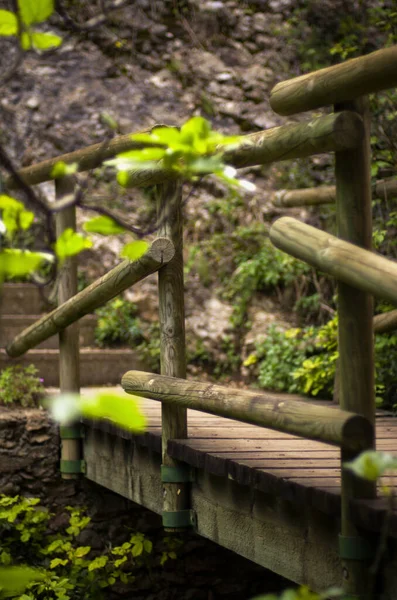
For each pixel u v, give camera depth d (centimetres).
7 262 126
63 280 579
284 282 823
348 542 279
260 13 1016
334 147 280
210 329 812
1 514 562
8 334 770
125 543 563
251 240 851
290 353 738
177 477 417
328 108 841
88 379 755
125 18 991
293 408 294
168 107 953
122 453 506
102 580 573
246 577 631
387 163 620
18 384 653
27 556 582
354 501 276
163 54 993
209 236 867
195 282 844
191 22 1008
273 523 342
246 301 821
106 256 854
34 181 604
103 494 612
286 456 375
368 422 266
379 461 153
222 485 386
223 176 141
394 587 267
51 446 608
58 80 960
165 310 427
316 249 277
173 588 619
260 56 988
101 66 979
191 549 621
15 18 128
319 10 931
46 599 496
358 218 282
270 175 892
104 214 152
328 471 336
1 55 946
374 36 839
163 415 426
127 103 954
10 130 915
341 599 284
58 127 928
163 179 406
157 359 789
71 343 582
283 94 301
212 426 481
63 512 607
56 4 157
